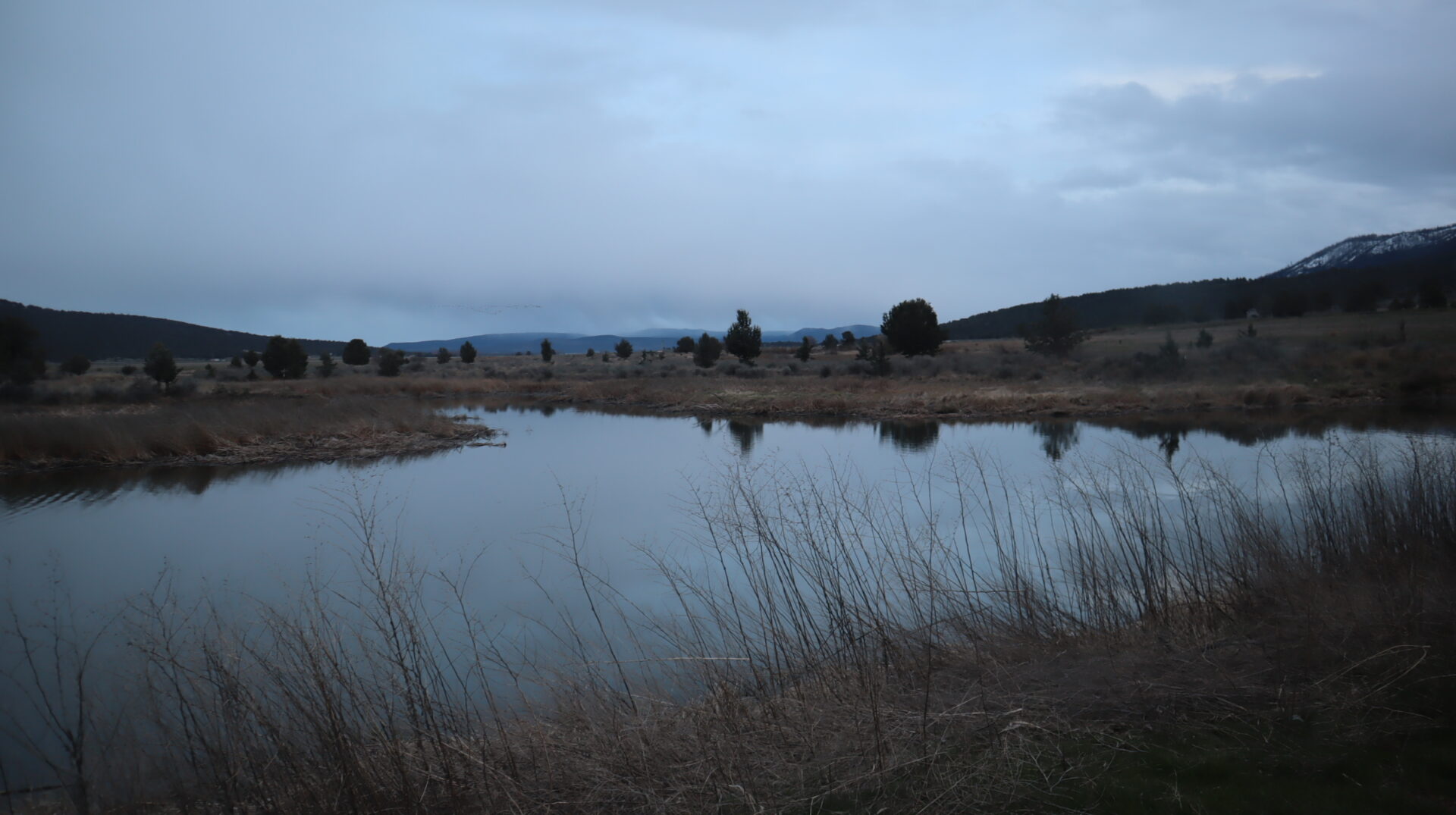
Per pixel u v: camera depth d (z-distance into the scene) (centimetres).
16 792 402
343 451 2105
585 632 662
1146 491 841
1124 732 372
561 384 5300
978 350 7869
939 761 347
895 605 583
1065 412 3095
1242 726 370
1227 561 674
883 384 4519
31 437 1941
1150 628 555
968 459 1515
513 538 1095
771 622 495
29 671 577
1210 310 11488
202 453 2045
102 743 381
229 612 654
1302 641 458
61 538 1162
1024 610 581
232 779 344
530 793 353
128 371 6297
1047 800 311
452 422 2803
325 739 353
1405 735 351
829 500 802
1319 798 304
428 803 351
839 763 354
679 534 1028
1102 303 13688
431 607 763
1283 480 991
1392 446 992
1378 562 619
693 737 385
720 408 3600
